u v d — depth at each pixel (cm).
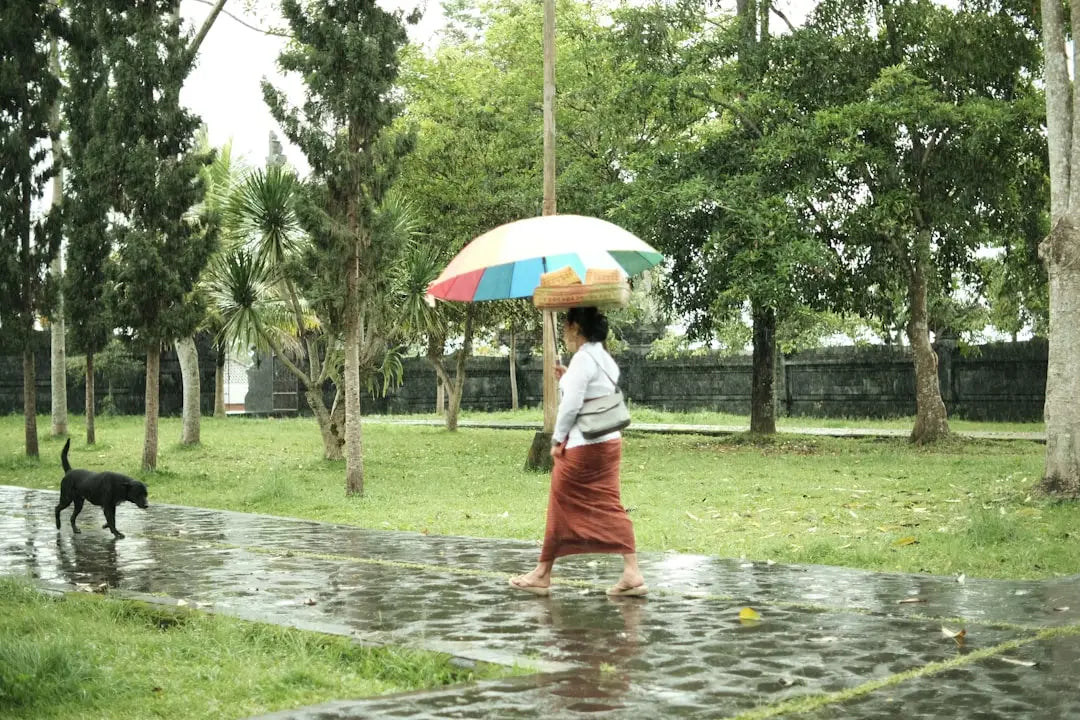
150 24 1483
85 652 455
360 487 1252
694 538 858
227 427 2681
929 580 643
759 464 1580
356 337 1268
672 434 2472
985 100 1739
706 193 1761
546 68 1448
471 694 396
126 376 3269
